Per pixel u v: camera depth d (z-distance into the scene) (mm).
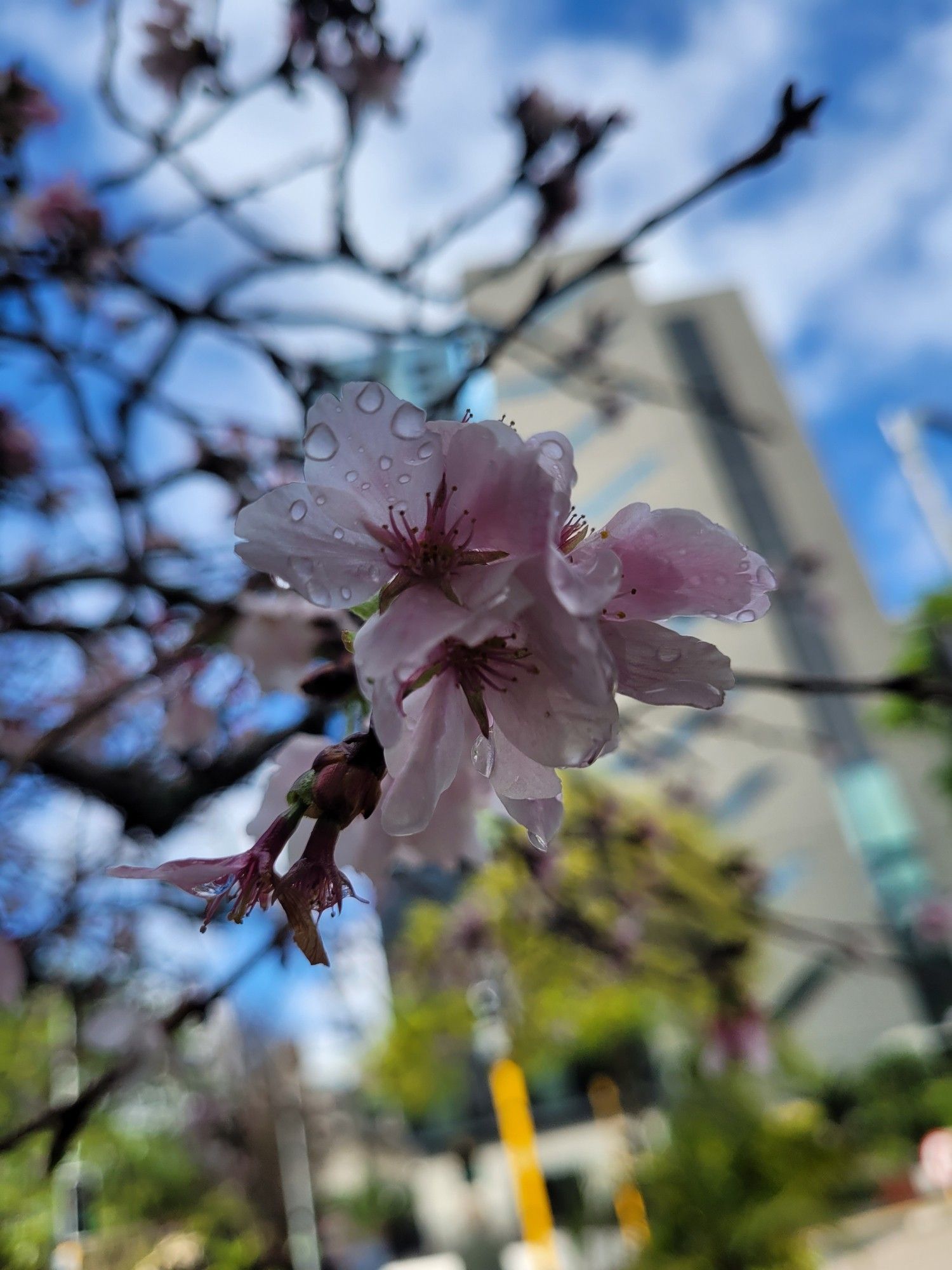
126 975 4262
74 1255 3410
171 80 2666
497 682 882
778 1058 11734
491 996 8398
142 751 2928
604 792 4645
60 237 2646
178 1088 6105
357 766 838
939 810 27031
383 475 869
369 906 1312
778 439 2941
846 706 28469
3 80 2588
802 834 26688
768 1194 9180
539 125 2580
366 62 2492
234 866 807
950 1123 17578
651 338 32469
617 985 6824
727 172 1479
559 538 933
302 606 1687
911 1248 12406
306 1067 9633
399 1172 22734
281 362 2330
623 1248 10406
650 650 884
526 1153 12055
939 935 9414
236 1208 6551
